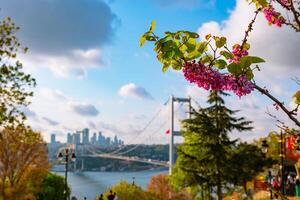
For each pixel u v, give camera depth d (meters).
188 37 3.89
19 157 38.44
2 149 37.28
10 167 38.44
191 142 33.41
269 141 36.06
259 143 36.72
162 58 3.89
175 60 3.94
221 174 30.23
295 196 26.73
